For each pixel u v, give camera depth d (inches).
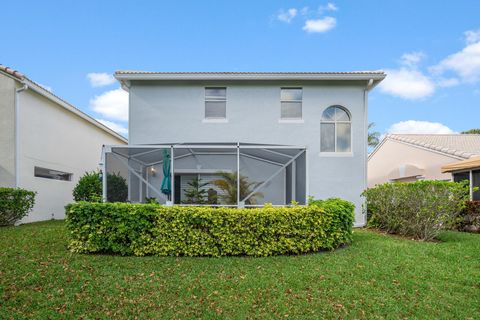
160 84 646.5
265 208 401.1
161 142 639.1
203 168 693.9
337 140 660.1
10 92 634.8
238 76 631.2
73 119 846.5
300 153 548.1
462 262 354.3
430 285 291.3
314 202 451.8
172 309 244.1
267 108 650.2
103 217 373.7
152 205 385.4
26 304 244.4
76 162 861.8
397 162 981.8
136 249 372.2
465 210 593.0
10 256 350.0
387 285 290.7
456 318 237.0
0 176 626.8
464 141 905.5
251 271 322.7
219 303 253.9
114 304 249.4
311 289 281.3
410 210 498.0
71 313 234.4
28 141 667.4
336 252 394.9
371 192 576.1
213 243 376.2
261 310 244.5
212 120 645.9
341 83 655.1
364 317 236.1
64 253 370.0
